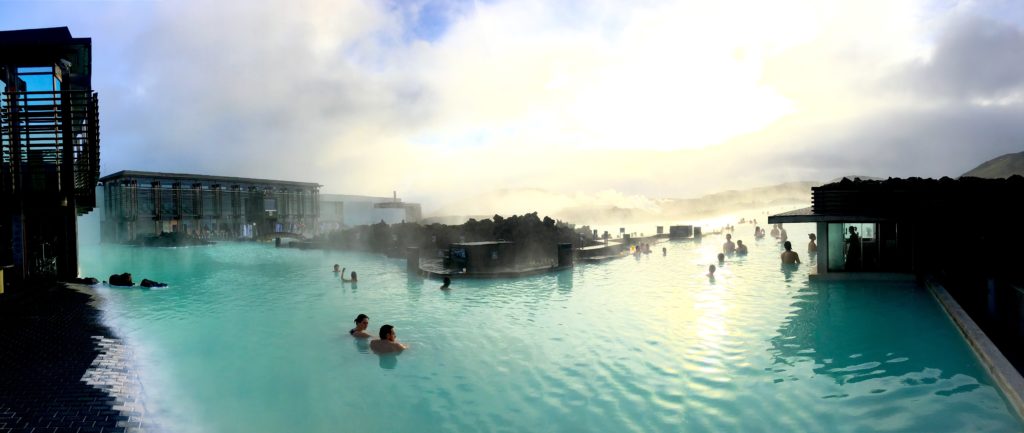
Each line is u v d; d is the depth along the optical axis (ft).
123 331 38.01
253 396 26.07
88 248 142.00
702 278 66.23
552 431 21.93
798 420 22.47
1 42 54.24
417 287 63.36
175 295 57.67
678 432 21.54
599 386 27.20
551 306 49.39
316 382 28.30
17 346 31.37
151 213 157.28
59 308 44.37
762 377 27.96
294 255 114.93
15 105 54.49
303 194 195.21
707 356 31.94
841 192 57.72
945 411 22.91
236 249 133.18
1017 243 48.52
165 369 29.99
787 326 39.04
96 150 63.41
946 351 31.76
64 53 57.62
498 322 42.63
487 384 27.86
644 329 39.19
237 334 39.09
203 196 168.66
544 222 102.42
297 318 45.24
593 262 86.17
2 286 47.96
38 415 20.80
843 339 34.96
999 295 35.17
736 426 22.07
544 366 30.66
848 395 25.11
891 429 21.35
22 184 54.54
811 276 59.26
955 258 53.57
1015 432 20.76
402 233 116.37
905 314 41.75
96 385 24.63
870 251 58.59
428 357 32.94
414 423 22.94
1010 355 29.04
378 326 42.09
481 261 72.33
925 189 54.24
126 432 20.18
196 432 21.58
